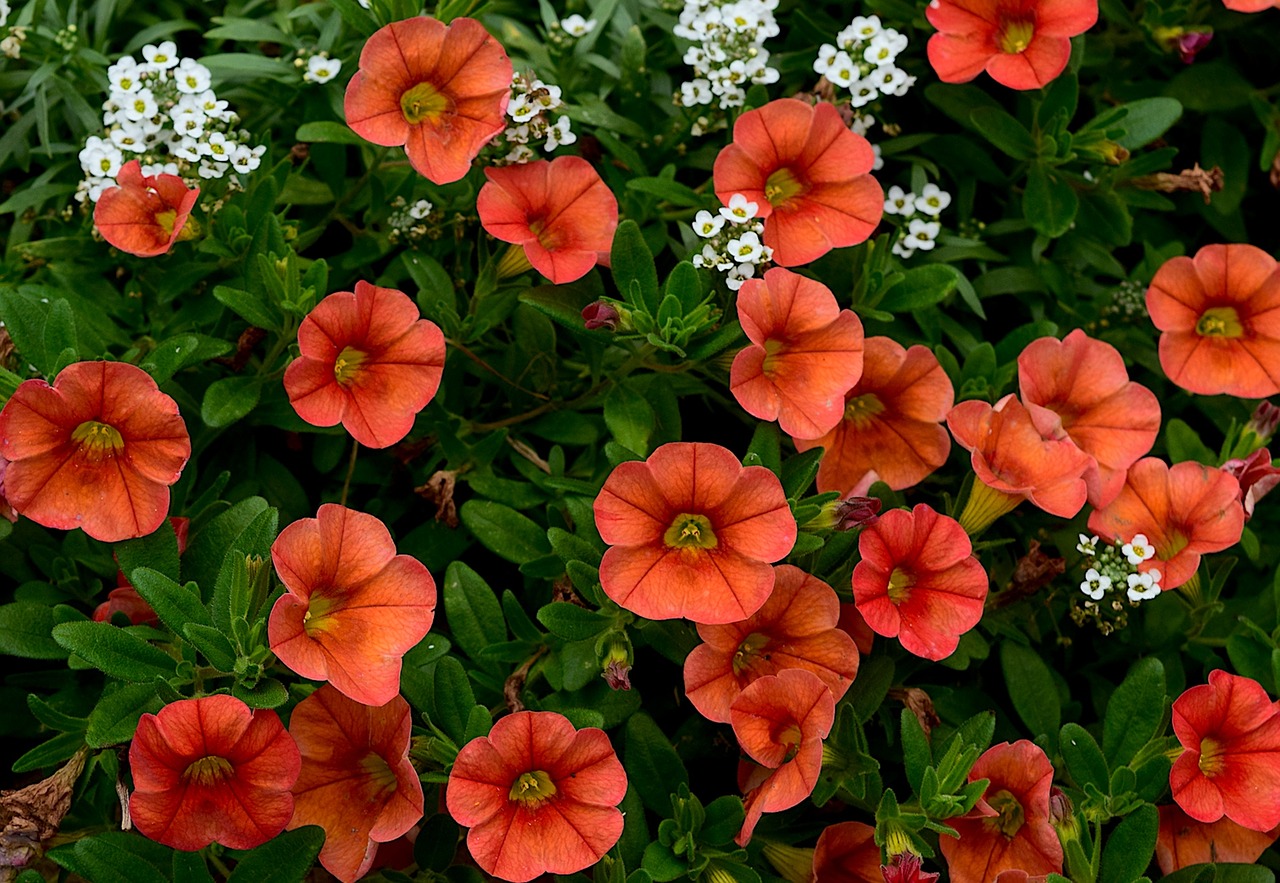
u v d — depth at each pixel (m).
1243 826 0.53
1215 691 0.53
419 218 0.57
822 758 0.53
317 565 0.51
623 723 0.55
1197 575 0.56
